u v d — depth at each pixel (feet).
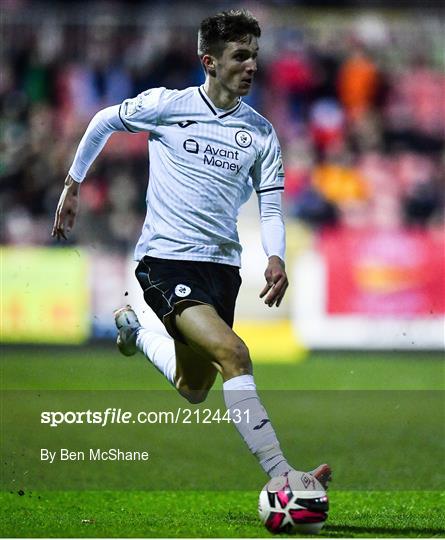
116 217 198.70
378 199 220.02
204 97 65.10
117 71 226.17
